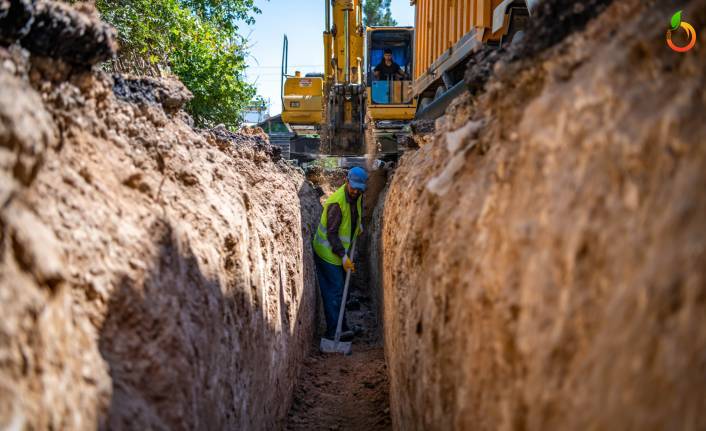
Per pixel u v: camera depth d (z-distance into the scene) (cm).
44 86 196
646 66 132
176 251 238
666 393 90
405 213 374
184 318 224
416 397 263
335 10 1274
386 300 501
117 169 232
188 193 284
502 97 217
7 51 176
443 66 838
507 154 183
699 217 96
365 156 1277
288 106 1452
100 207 205
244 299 309
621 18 160
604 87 139
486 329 165
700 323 88
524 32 224
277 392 407
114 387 172
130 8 659
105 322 183
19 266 139
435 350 222
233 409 272
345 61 1264
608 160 125
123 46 691
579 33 177
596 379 108
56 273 149
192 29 750
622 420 98
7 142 145
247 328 312
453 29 798
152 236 226
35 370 133
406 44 1234
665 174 108
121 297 192
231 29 902
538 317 134
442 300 215
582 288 120
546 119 159
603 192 123
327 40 1302
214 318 256
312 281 783
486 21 648
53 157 193
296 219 629
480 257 178
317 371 603
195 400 216
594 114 138
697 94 111
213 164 346
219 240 288
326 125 1336
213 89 768
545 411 124
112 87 258
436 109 852
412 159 456
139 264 208
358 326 803
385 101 1187
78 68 221
